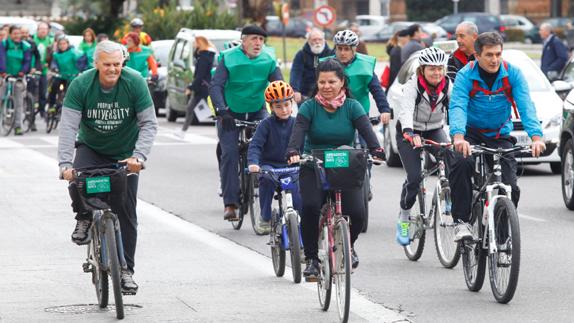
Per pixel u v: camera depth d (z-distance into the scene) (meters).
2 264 25.44
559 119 41.38
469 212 21.95
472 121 21.91
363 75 30.27
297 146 19.78
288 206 22.58
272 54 30.80
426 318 19.58
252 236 29.39
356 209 19.64
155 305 21.00
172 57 71.00
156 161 49.06
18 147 55.38
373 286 22.64
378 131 52.59
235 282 23.19
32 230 30.44
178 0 120.81
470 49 28.47
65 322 19.62
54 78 62.91
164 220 32.38
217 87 30.16
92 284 23.11
